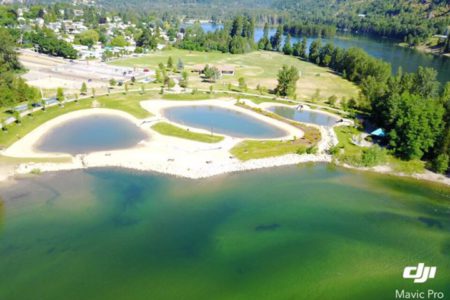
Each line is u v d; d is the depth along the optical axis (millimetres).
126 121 110250
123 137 97875
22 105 117688
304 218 65188
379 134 101500
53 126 103125
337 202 70938
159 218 63500
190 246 56938
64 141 93438
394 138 92375
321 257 55500
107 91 139875
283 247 57406
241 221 63594
